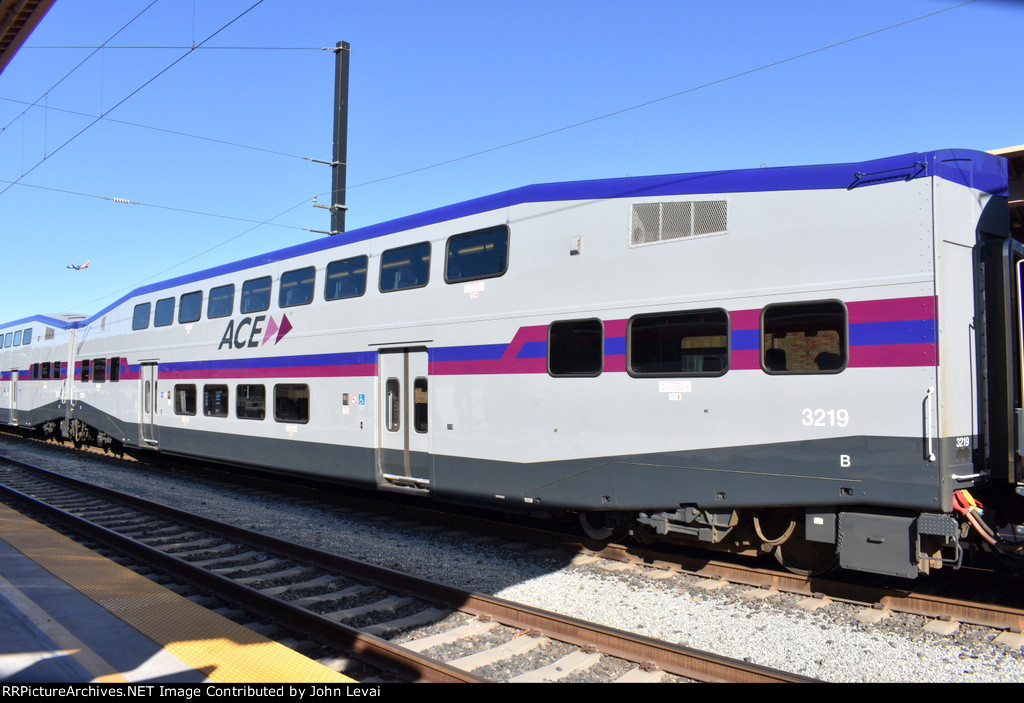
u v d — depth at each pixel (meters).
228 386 12.96
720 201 6.57
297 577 7.04
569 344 7.52
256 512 10.63
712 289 6.53
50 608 5.43
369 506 10.71
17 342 24.77
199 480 14.23
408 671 4.61
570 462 7.43
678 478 6.67
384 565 7.48
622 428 7.05
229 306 13.12
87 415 18.47
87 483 12.34
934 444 5.36
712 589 6.54
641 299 6.98
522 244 8.01
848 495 5.75
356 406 10.10
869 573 6.82
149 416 15.55
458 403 8.59
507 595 6.55
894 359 5.57
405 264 9.51
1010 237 6.38
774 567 7.29
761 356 6.21
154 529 9.33
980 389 5.89
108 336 17.72
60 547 7.64
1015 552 5.64
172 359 14.77
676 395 6.69
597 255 7.36
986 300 6.00
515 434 7.93
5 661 4.38
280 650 4.65
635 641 4.84
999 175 6.31
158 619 5.21
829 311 5.91
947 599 5.75
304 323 11.20
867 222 5.79
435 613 5.87
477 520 9.02
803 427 5.96
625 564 7.37
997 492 6.36
